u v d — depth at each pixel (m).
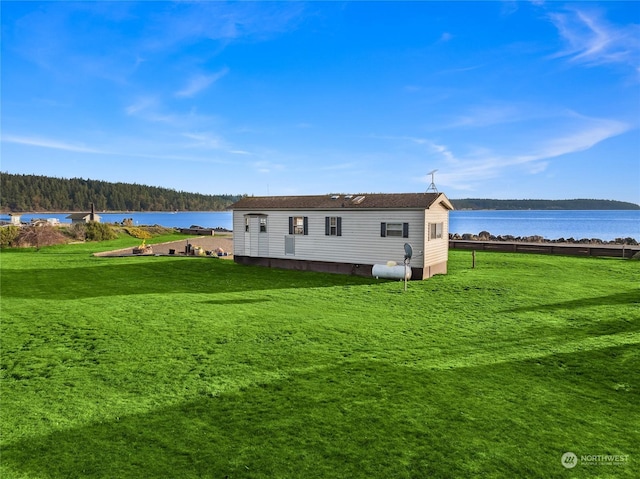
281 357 10.23
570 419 7.40
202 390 8.38
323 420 7.23
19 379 8.86
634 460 6.21
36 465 5.98
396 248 23.03
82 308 14.92
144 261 28.45
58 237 43.25
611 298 17.14
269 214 27.30
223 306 15.62
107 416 7.34
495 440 6.68
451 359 10.20
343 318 14.02
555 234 93.69
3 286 19.39
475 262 29.44
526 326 13.08
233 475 5.79
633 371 9.57
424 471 5.90
